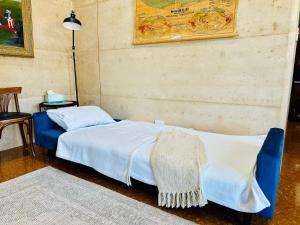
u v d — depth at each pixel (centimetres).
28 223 135
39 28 281
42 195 165
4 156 245
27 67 274
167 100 255
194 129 241
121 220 138
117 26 276
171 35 237
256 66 199
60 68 314
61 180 189
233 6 199
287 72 188
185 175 136
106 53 294
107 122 259
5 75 253
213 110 227
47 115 235
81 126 232
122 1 265
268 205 117
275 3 183
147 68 262
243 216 133
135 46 266
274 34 187
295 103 466
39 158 241
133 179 169
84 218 140
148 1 244
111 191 173
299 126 417
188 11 222
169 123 258
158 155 151
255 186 117
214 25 211
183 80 240
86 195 166
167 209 152
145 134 209
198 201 133
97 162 183
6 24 245
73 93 337
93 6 292
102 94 310
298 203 160
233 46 207
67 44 320
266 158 114
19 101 270
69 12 314
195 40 225
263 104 201
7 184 180
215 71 220
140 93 274
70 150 201
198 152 155
